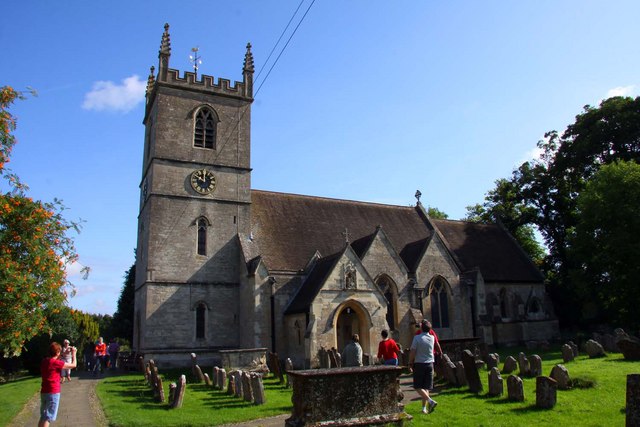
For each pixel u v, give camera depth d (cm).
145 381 3103
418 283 4253
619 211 4150
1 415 2028
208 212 4228
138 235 4656
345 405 1470
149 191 4175
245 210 4366
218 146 4394
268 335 3847
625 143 5294
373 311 3659
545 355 3656
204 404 2198
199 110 4416
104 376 3544
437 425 1543
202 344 3972
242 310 4056
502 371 2661
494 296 5069
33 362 3956
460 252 5250
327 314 3541
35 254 2050
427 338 1766
